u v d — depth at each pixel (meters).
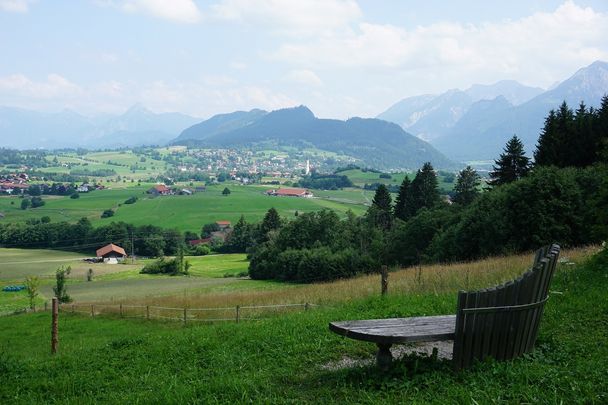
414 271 29.28
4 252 139.38
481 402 6.43
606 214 19.00
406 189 98.31
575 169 50.66
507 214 48.25
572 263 18.19
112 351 13.60
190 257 130.75
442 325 8.46
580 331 9.76
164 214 190.00
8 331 33.84
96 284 93.50
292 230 92.94
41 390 10.35
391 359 8.12
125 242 142.12
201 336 13.72
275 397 7.46
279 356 10.29
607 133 63.44
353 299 19.27
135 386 9.72
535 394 6.59
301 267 82.12
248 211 195.00
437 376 7.47
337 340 10.84
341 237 89.69
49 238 146.12
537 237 44.94
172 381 9.24
